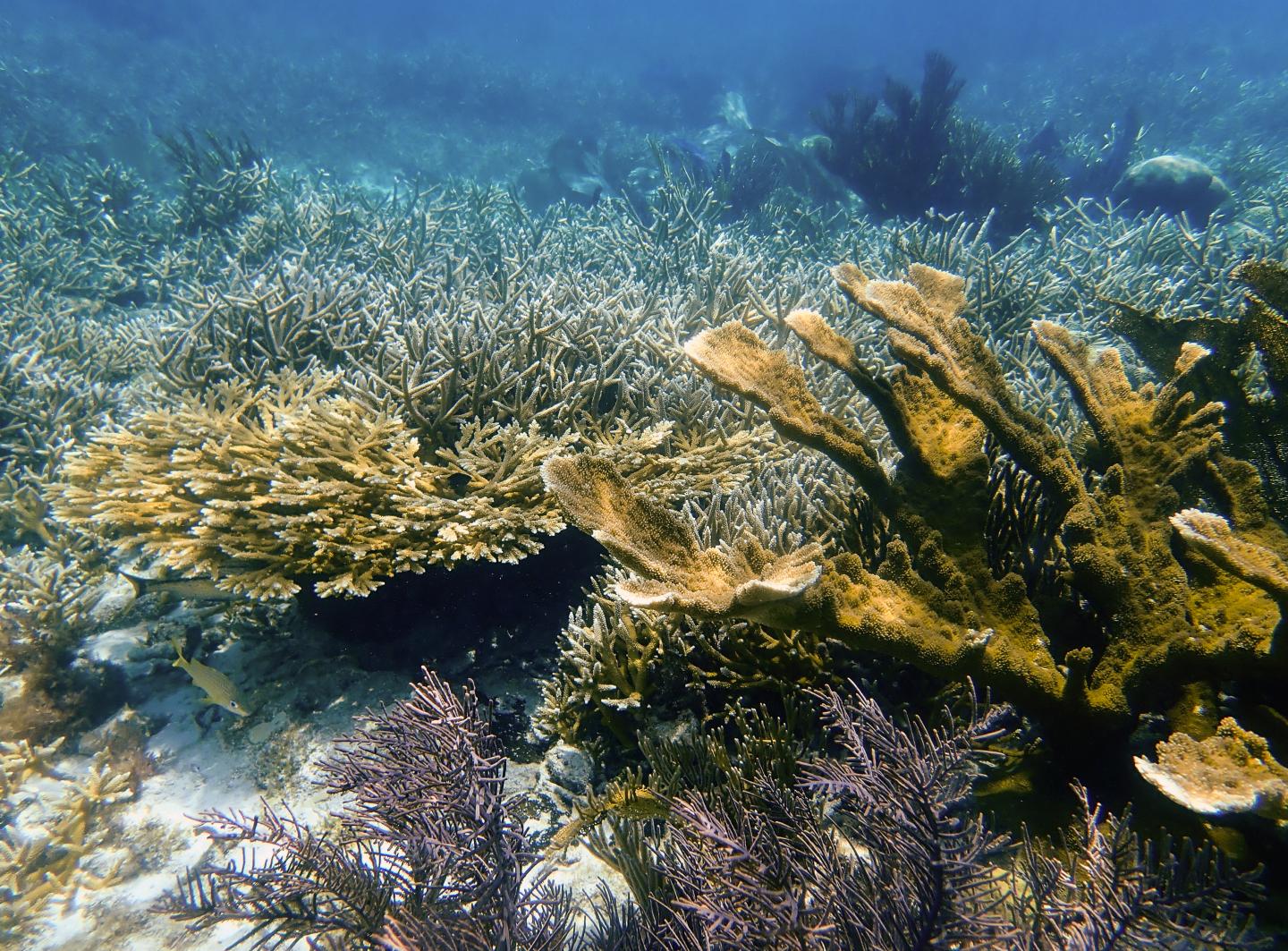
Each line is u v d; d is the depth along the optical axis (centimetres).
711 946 121
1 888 172
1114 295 376
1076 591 148
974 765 122
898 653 123
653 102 1736
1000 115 1605
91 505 206
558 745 177
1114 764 132
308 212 525
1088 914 113
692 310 313
